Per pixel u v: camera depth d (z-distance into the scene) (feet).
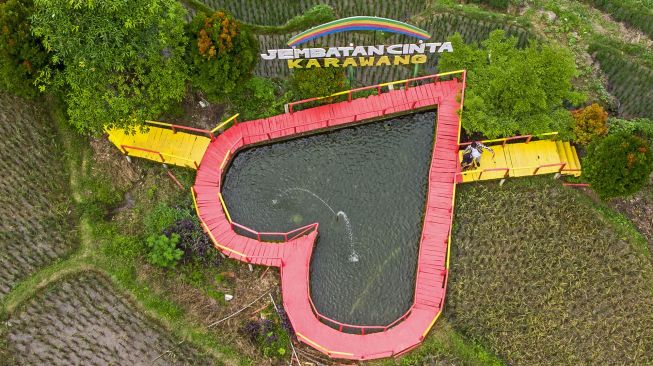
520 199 98.17
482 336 88.02
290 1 113.91
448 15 113.19
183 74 93.81
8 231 92.58
